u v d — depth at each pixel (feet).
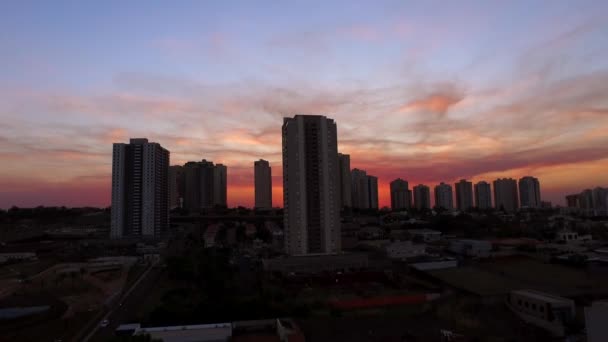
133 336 165.78
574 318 212.84
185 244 589.73
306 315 227.81
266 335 200.54
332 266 362.33
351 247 476.54
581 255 367.66
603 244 456.45
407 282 311.47
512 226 590.96
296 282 316.19
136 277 366.84
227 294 273.95
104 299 289.74
